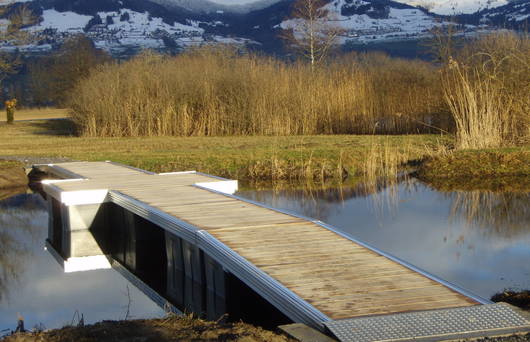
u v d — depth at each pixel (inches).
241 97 884.0
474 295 169.0
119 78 951.0
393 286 177.2
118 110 906.1
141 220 344.2
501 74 609.0
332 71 911.7
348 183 508.4
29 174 566.3
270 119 854.5
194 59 1053.2
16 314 230.5
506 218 369.7
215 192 353.4
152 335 152.9
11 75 2640.3
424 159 582.6
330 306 161.9
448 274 256.1
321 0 1469.0
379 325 148.9
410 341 142.5
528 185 477.4
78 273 296.4
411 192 465.1
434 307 160.6
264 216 277.1
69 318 223.1
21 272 297.4
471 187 478.0
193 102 895.7
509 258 280.1
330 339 144.7
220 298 232.1
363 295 169.9
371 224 362.6
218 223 261.6
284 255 210.4
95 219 370.9
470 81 641.0
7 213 440.8
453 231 340.2
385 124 850.1
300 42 1480.1
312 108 853.8
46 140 864.3
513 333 147.1
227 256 209.0
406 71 863.1
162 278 287.7
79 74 2137.1
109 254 335.6
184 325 163.0
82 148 721.6
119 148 706.8
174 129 888.3
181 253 275.3
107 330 157.8
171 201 321.4
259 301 229.3
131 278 287.7
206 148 676.1
